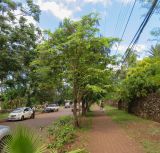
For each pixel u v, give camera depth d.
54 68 21.64
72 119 25.84
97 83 21.78
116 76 26.08
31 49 30.98
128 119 26.61
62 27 20.59
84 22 20.11
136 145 12.70
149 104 25.39
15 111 34.94
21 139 4.66
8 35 28.73
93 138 15.47
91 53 20.38
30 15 31.19
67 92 24.11
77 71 20.83
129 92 29.59
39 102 58.66
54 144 11.43
